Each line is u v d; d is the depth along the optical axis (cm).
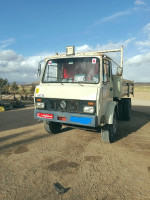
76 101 430
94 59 456
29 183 296
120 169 351
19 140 524
